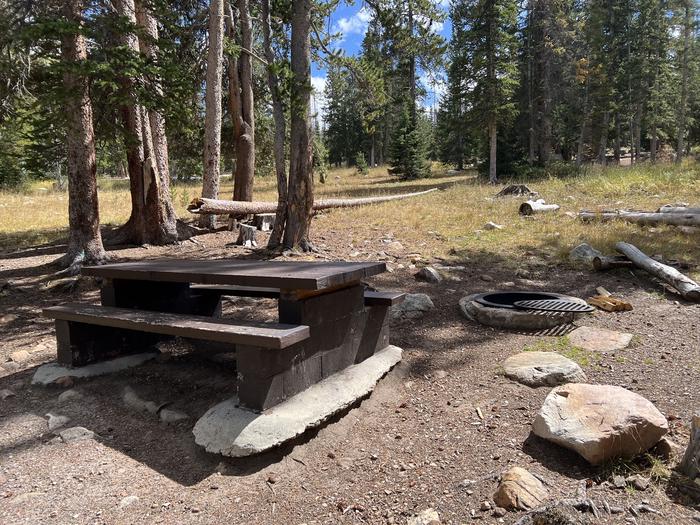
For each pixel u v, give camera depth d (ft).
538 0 86.58
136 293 14.71
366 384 11.98
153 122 34.78
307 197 28.25
